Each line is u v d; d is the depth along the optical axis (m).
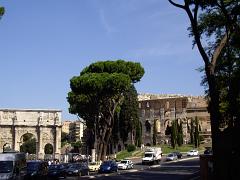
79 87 76.19
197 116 135.62
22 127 124.31
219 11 31.53
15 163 37.91
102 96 76.44
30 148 156.12
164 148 121.31
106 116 80.62
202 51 25.53
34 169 45.19
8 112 124.00
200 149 118.00
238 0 27.73
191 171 56.62
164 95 172.75
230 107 26.97
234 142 24.67
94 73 76.88
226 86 32.41
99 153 80.94
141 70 80.44
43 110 125.94
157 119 142.38
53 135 125.81
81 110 80.25
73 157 102.38
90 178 51.34
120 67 78.81
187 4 25.22
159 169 65.12
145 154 82.56
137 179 46.56
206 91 37.16
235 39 27.59
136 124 113.50
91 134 94.81
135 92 111.62
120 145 114.69
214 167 24.22
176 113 139.88
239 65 31.88
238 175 24.09
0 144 122.62
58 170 54.09
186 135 135.50
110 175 56.44
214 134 24.44
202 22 32.19
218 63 31.80
